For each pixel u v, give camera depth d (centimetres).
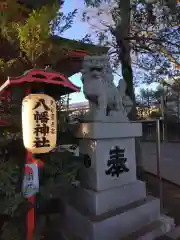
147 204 382
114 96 406
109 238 324
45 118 257
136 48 791
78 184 392
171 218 404
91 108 388
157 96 1426
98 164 357
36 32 280
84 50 416
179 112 1931
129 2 727
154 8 711
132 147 414
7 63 304
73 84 266
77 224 347
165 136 1898
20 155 294
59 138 358
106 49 462
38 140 253
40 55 310
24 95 281
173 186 629
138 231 353
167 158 1173
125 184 391
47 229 356
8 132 299
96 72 381
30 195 252
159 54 789
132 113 685
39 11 296
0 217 288
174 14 694
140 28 778
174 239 348
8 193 245
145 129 2103
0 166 257
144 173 717
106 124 362
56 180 309
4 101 306
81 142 394
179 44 739
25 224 263
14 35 310
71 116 420
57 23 323
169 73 801
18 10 337
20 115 299
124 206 371
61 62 445
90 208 350
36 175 257
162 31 747
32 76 241
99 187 355
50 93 313
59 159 318
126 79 711
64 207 391
